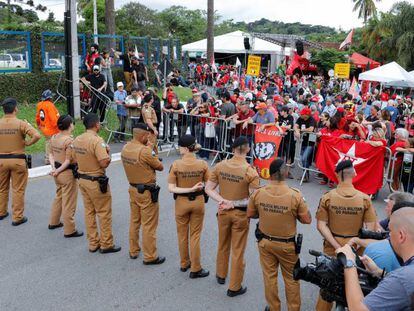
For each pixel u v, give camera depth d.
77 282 5.13
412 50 42.62
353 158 8.61
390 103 15.25
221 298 4.88
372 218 4.18
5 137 6.50
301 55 27.84
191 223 5.28
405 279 2.16
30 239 6.30
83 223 6.95
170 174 5.20
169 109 11.96
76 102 13.48
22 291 4.91
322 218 4.35
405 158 8.41
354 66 37.25
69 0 12.89
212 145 11.25
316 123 10.54
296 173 10.50
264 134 9.54
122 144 12.38
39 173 9.41
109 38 20.09
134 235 5.72
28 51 15.09
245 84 24.64
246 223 4.80
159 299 4.82
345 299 2.84
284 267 4.32
